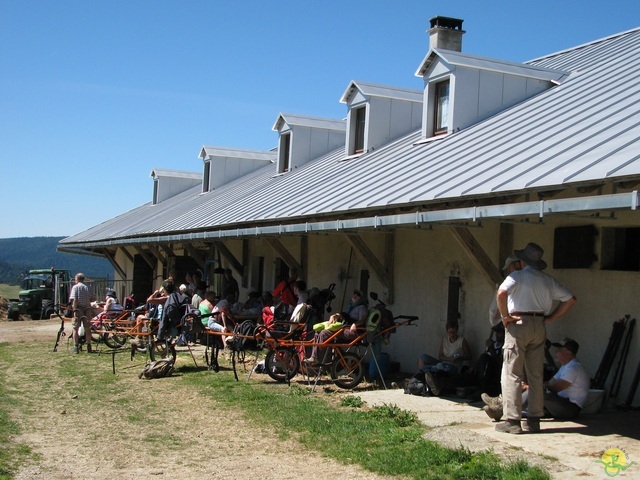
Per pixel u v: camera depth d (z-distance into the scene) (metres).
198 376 11.67
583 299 8.59
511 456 6.04
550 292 6.90
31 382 11.53
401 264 12.20
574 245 8.62
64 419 8.67
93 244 27.36
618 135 7.70
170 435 7.78
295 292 13.92
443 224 8.68
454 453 6.22
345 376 10.36
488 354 9.02
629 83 10.36
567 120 9.59
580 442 6.43
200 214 19.34
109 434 7.87
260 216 13.20
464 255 10.66
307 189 14.06
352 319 11.16
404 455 6.39
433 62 13.13
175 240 17.97
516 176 7.63
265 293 15.67
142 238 21.34
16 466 6.54
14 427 8.18
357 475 6.10
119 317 16.30
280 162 20.33
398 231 12.28
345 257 14.07
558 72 13.23
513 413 6.89
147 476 6.26
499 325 9.09
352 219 9.79
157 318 13.85
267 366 10.91
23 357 15.06
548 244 9.07
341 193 11.61
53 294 35.41
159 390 10.58
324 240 14.91
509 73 12.75
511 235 9.59
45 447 7.30
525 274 6.86
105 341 16.47
